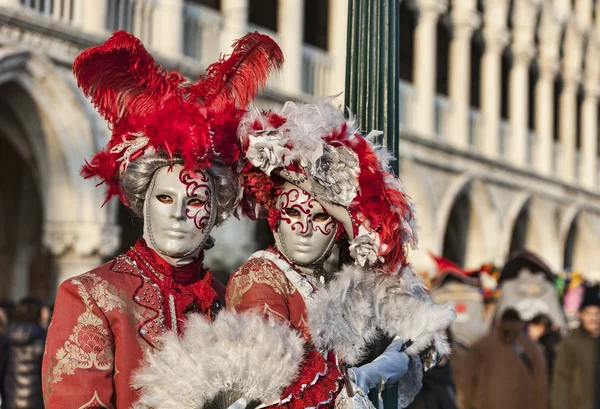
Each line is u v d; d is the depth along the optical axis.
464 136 19.16
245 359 2.34
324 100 2.86
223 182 2.69
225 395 2.36
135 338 2.49
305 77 15.11
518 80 21.75
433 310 2.92
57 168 10.70
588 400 7.06
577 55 24.45
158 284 2.61
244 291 2.66
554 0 23.83
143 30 11.81
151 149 2.62
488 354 7.14
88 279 2.51
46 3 10.30
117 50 2.67
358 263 2.88
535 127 23.56
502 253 20.20
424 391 6.01
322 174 2.71
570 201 23.89
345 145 2.76
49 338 2.45
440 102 18.78
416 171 17.25
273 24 18.47
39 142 10.72
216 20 13.24
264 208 2.88
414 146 17.34
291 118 2.77
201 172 2.62
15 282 14.73
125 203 2.74
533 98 24.91
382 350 2.83
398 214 2.78
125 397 2.44
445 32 22.12
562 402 7.16
